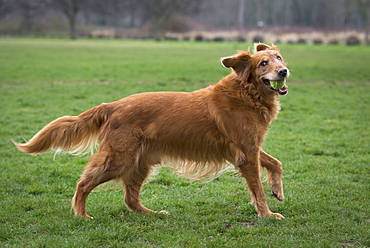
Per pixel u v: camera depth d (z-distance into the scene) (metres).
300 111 16.94
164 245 5.92
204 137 6.97
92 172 6.78
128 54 47.25
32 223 6.82
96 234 6.25
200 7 116.50
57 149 7.18
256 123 7.06
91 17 150.25
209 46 65.38
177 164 7.37
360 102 18.73
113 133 6.82
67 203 7.76
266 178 7.51
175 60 39.97
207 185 8.91
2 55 42.81
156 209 7.64
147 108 6.96
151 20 103.25
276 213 7.09
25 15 113.94
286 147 11.70
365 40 72.94
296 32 93.12
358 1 74.50
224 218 7.02
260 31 98.38
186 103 7.07
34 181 8.98
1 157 10.64
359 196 7.91
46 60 38.09
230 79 7.26
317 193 8.18
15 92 20.55
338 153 11.08
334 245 5.80
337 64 36.44
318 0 132.88
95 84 23.77
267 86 7.01
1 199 7.88
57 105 17.45
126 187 7.40
